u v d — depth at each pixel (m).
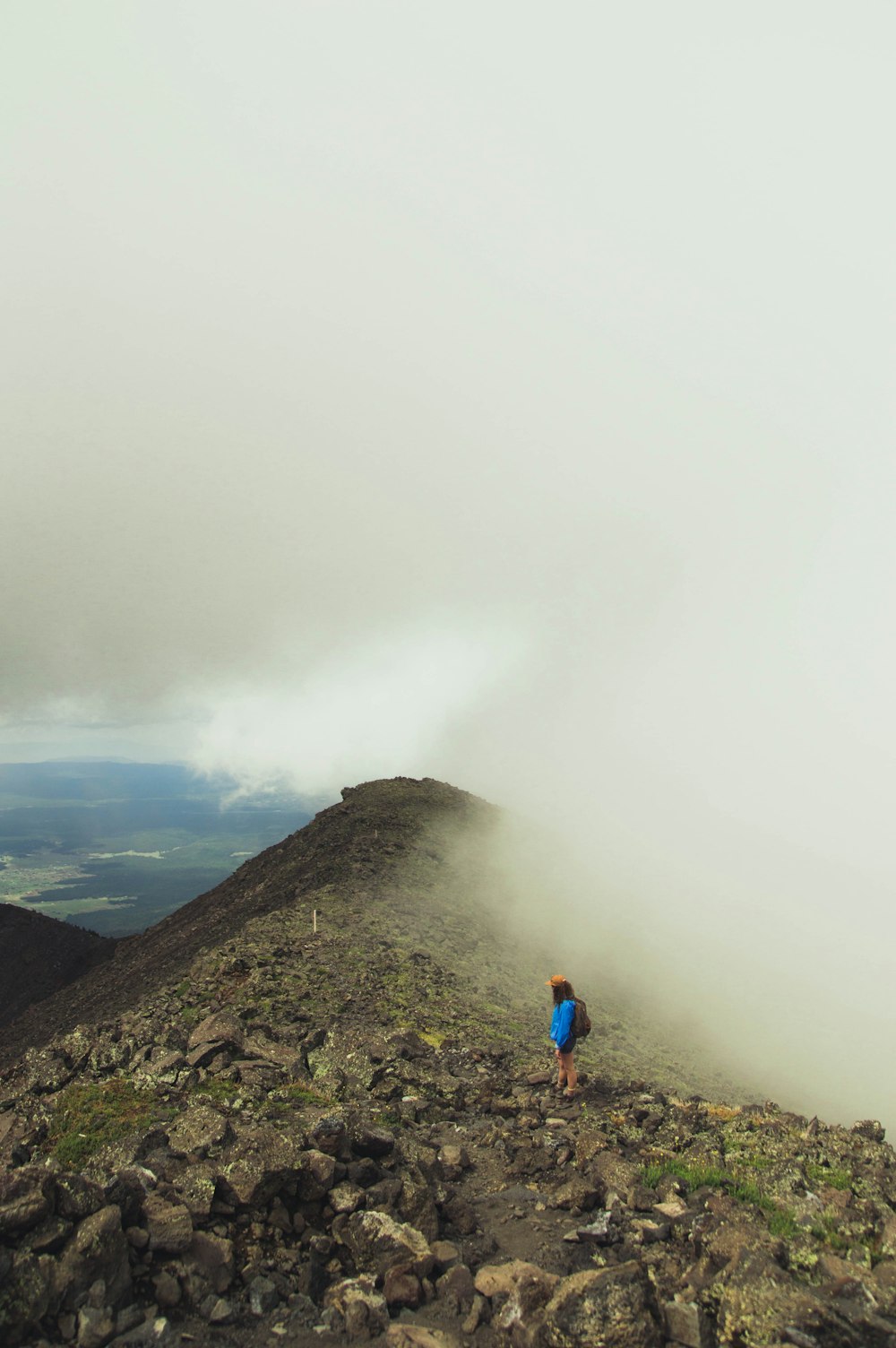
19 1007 80.75
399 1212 9.94
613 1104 16.58
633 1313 7.54
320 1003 24.72
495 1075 19.27
